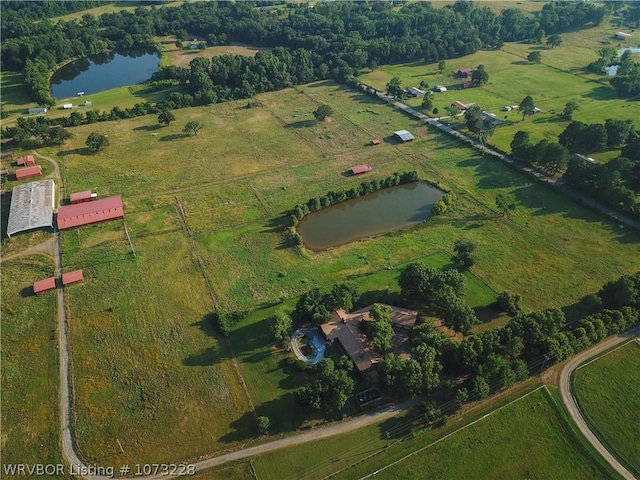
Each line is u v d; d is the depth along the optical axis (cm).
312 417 7294
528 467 6656
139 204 12294
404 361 7444
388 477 6562
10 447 6988
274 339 8550
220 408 7469
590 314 8744
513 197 12462
